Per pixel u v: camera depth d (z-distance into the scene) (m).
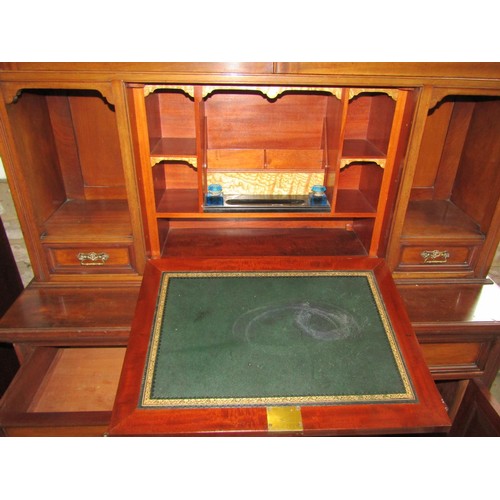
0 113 1.05
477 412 1.26
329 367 0.91
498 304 1.25
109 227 1.32
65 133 1.41
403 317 1.06
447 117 1.41
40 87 1.02
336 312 1.07
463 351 1.27
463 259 1.34
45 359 1.44
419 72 1.03
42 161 1.31
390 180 1.24
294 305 1.09
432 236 1.29
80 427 1.16
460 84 1.05
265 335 0.99
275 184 1.44
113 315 1.18
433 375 1.29
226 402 0.83
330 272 1.23
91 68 1.00
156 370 0.89
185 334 0.98
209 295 1.12
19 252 1.69
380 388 0.87
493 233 1.28
